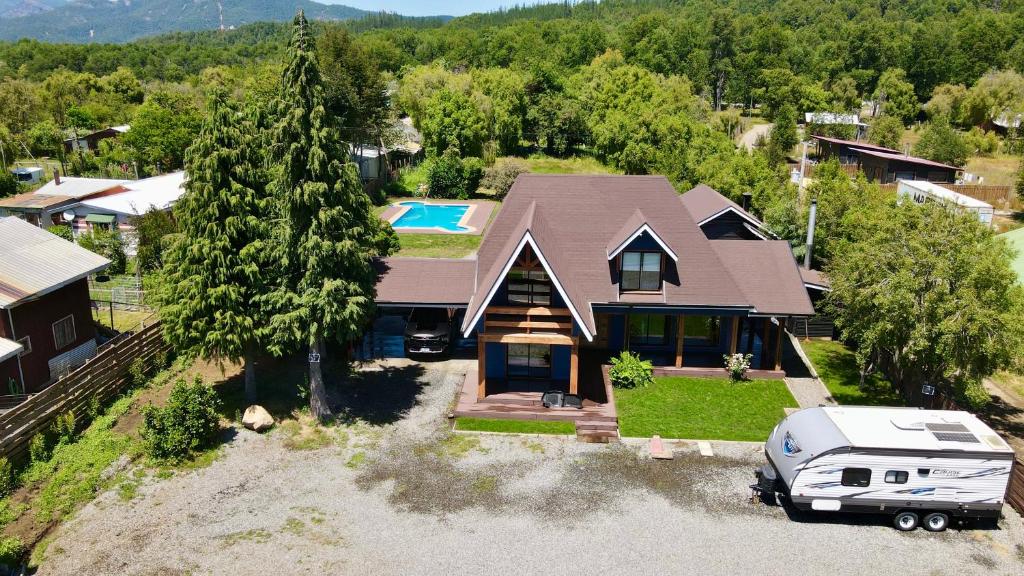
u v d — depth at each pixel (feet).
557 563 60.08
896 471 62.49
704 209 127.65
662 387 94.48
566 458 76.89
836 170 176.24
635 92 315.58
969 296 71.00
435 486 71.31
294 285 82.12
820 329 113.70
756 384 95.71
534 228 84.38
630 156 243.40
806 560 60.90
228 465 74.69
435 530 64.28
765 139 289.94
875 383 96.07
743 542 63.16
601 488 71.26
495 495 69.87
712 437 81.46
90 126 322.55
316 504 68.08
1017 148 286.05
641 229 90.53
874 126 302.45
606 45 508.12
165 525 64.39
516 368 95.86
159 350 98.12
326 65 228.84
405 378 95.91
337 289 79.56
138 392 90.22
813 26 574.97
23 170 236.43
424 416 85.66
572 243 98.73
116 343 99.09
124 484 70.38
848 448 61.87
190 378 94.99
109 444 76.59
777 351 96.07
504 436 81.56
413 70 411.13
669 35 495.41
